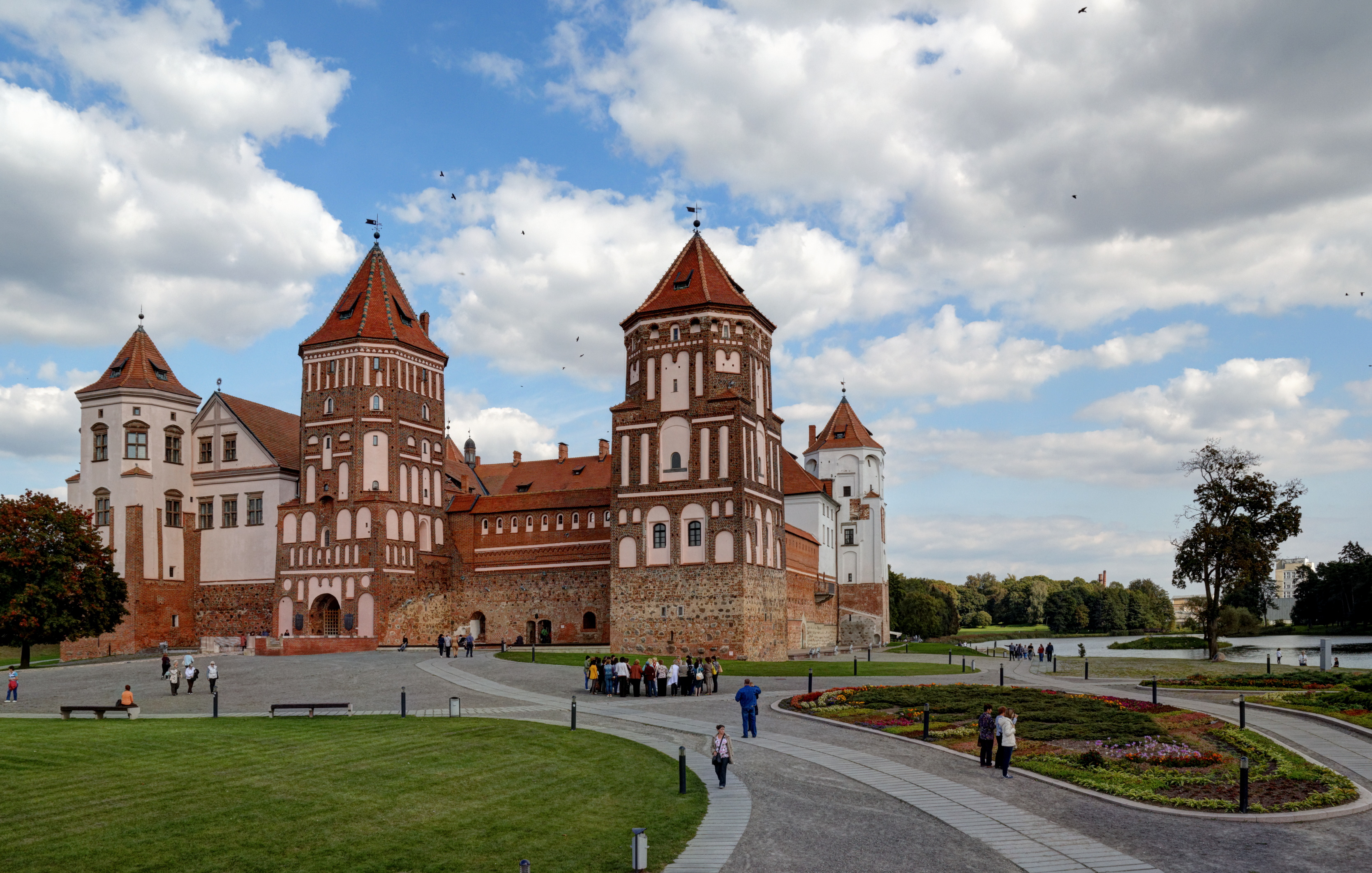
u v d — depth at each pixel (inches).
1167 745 1294.3
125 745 1310.3
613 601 3056.1
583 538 3567.9
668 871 827.4
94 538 3193.9
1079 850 867.4
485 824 953.5
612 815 987.3
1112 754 1261.1
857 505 4859.7
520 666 2465.6
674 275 3208.7
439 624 3666.3
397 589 3491.6
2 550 2967.5
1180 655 3919.8
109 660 3029.0
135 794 1037.2
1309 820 953.5
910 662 2979.8
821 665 2723.9
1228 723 1466.5
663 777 1146.7
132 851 862.5
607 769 1189.1
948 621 6678.2
